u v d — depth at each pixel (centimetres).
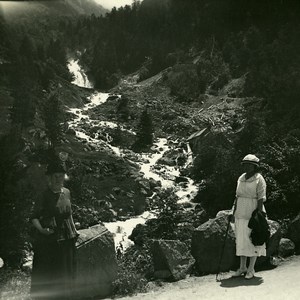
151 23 9412
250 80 4725
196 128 4056
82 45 10738
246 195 590
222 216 705
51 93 5056
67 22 13588
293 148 1355
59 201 482
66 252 479
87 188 2417
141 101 5328
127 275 624
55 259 473
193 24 8262
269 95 3303
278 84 2969
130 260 912
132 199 2444
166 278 660
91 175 2708
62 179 488
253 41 6047
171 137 3944
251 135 2008
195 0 8838
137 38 9244
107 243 605
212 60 6012
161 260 673
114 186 2588
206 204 2069
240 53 5809
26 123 3359
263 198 580
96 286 591
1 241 1273
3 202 1314
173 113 4669
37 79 5419
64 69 7550
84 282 580
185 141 3734
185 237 1530
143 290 606
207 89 5444
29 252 1438
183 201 2267
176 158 3306
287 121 2020
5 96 4241
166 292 571
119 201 2388
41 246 474
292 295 463
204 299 494
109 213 2164
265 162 1385
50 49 8594
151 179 2739
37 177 2323
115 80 7862
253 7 6881
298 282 532
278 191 1196
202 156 2753
